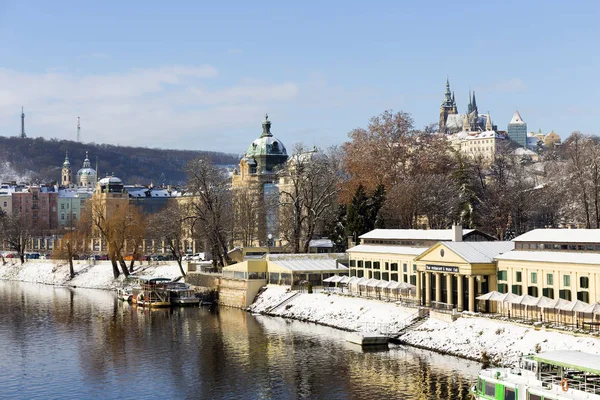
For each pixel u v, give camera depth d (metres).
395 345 121.25
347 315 141.12
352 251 158.38
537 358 80.69
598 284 104.81
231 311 165.62
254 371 107.31
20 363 115.38
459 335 115.75
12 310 171.50
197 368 110.19
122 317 158.88
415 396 92.62
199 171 195.88
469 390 92.50
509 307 119.06
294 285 164.12
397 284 142.12
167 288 180.50
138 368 111.25
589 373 76.81
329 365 108.94
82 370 110.62
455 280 127.75
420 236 148.00
